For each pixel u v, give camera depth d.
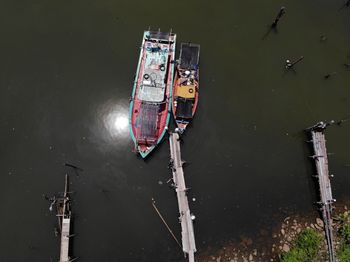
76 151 32.00
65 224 28.69
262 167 32.94
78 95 33.81
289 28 38.22
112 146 32.28
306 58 37.25
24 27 35.84
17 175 30.97
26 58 34.75
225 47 36.56
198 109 33.94
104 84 34.25
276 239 30.61
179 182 30.80
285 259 29.20
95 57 35.09
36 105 33.22
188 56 33.66
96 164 31.72
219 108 34.28
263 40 37.41
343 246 30.20
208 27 37.12
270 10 38.78
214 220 30.94
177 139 31.86
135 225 30.41
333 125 34.88
